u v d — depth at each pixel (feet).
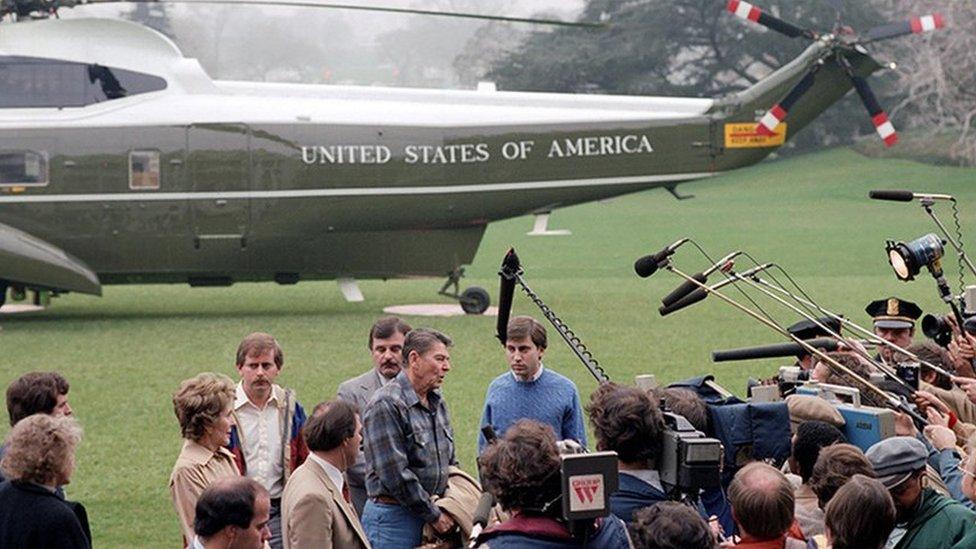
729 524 23.68
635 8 279.28
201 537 19.84
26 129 77.41
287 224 80.23
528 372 29.63
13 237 77.51
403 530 26.20
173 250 79.92
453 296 83.76
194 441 25.59
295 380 59.67
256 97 80.79
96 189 78.13
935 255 30.01
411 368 26.61
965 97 255.50
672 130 82.53
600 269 116.06
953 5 253.44
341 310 86.43
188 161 78.74
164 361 65.16
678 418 21.49
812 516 22.58
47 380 25.73
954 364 30.81
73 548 21.22
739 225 158.92
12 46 78.23
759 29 271.69
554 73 278.26
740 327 74.38
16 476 21.24
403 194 80.69
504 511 20.49
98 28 79.66
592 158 82.07
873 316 34.19
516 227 164.45
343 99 81.61
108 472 43.57
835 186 215.72
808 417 24.58
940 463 24.07
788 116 83.61
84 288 79.00
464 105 81.92
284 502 24.43
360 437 26.61
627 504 20.88
